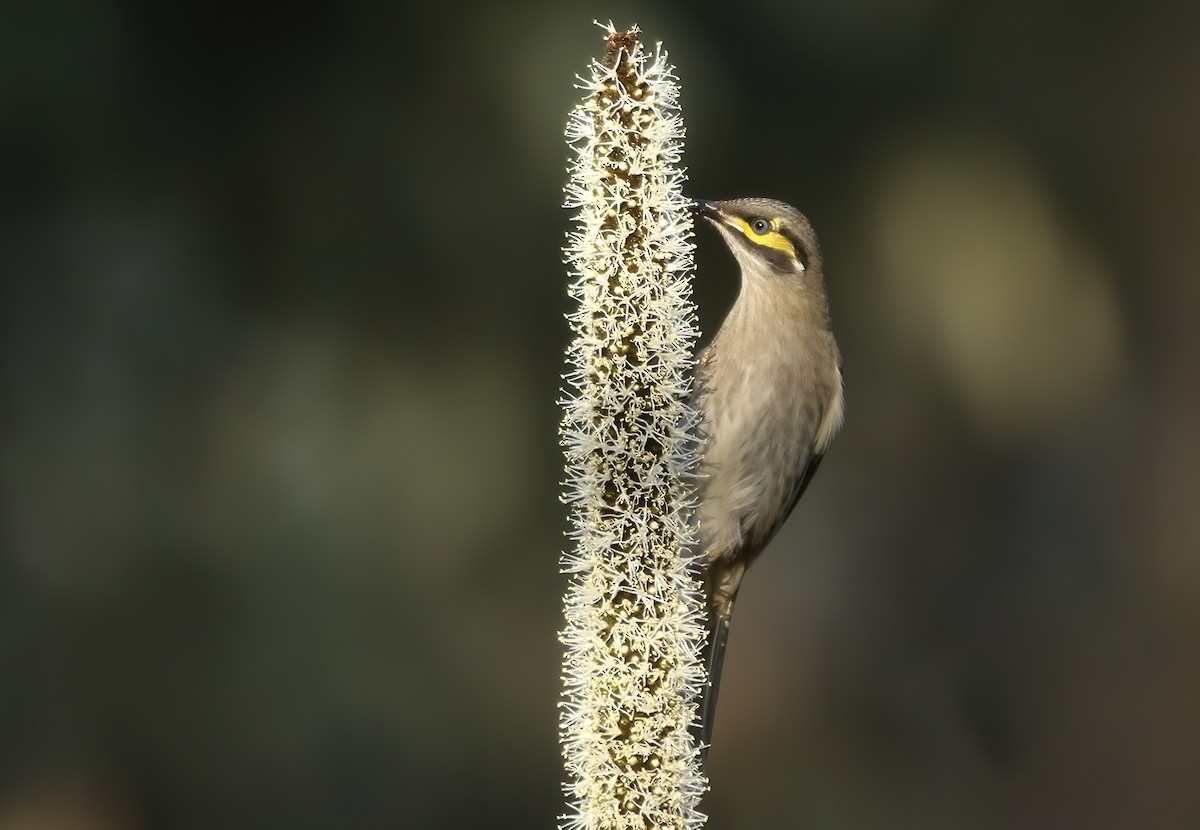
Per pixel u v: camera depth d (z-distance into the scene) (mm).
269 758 14836
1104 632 20609
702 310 15047
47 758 14727
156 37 14492
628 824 7004
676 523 7098
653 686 7047
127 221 14719
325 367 14578
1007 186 16484
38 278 14547
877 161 16125
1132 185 18547
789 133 15641
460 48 14281
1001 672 20250
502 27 14266
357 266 14609
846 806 19297
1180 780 20391
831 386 10734
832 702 19766
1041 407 16797
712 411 10273
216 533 14602
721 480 10281
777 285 10344
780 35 15406
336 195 14578
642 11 14664
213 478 14609
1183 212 18875
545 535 14977
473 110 14305
